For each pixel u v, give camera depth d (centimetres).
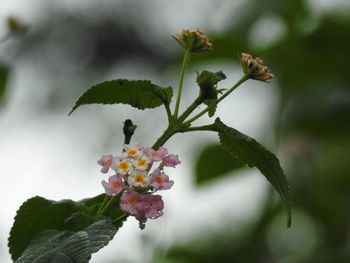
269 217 775
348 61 769
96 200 372
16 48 1098
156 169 337
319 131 771
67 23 1140
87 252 305
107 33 1148
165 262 745
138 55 1145
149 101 365
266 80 367
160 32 1145
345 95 763
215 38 759
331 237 788
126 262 686
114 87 359
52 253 308
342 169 796
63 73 1133
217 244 762
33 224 362
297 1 760
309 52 770
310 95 766
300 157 785
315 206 791
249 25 759
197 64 773
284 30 776
